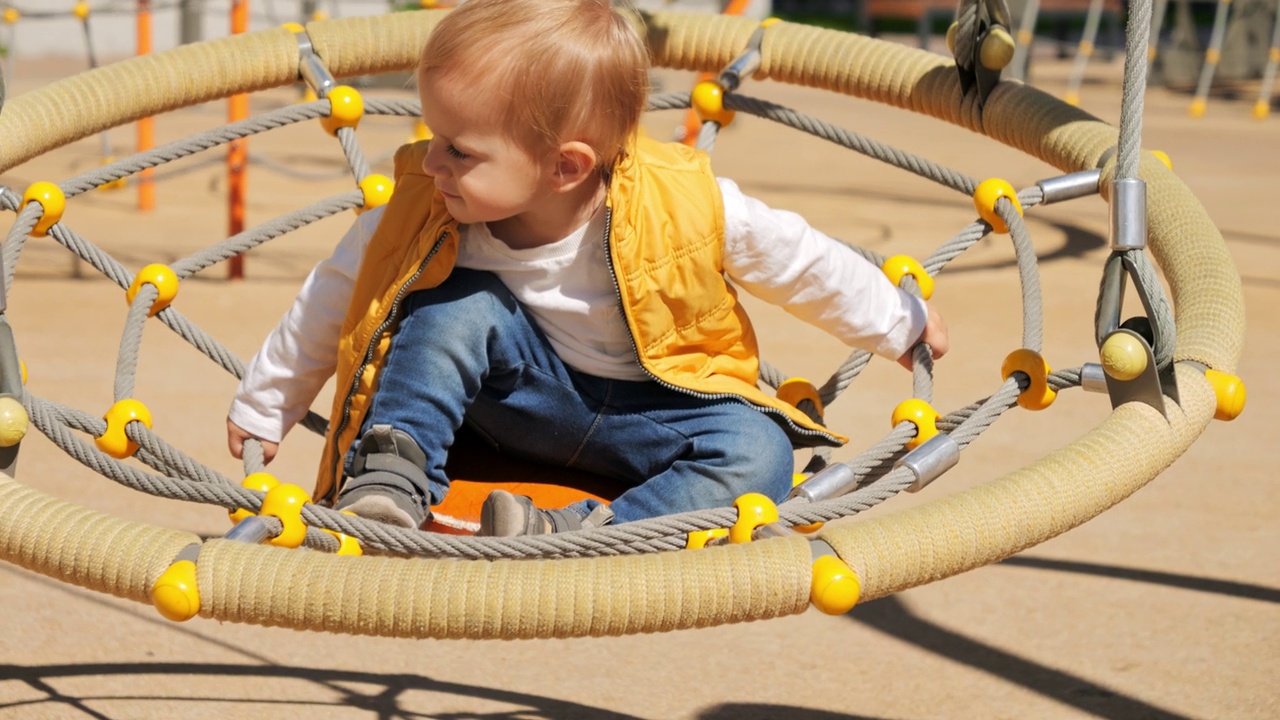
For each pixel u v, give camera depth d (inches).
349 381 65.7
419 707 92.0
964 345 185.0
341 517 57.6
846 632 106.0
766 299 70.2
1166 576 115.0
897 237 255.1
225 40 95.3
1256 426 155.3
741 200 67.4
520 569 51.3
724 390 66.9
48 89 89.0
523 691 95.2
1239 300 67.5
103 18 589.0
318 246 251.1
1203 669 98.4
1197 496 133.9
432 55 61.2
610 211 63.6
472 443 73.5
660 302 65.2
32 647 98.8
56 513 54.5
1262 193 315.0
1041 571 117.0
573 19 61.4
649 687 96.3
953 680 97.1
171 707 90.2
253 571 51.4
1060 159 84.1
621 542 56.6
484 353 65.2
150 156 89.3
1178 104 504.1
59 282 213.8
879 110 466.6
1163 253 73.2
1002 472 135.9
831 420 150.8
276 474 132.6
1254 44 588.7
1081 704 93.2
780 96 498.9
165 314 83.0
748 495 58.3
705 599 50.5
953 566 52.9
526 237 65.4
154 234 249.4
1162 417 58.6
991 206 81.0
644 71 64.3
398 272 65.5
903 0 681.0
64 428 62.8
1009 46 86.7
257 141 366.0
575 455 69.5
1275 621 106.3
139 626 104.1
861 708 92.7
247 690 93.7
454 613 50.3
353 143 95.0
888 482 60.5
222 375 165.8
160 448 67.7
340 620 50.8
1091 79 586.9
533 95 60.2
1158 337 58.0
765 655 101.8
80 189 86.5
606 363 67.0
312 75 94.9
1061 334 189.5
